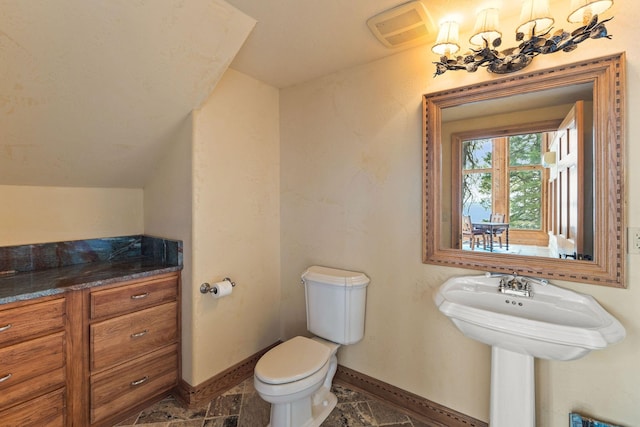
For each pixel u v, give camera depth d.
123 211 2.20
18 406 1.35
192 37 1.45
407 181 1.82
